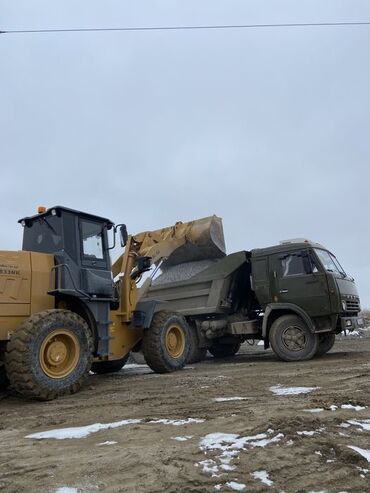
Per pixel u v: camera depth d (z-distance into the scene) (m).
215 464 3.25
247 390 6.34
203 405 5.35
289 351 10.20
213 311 11.35
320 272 10.14
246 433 3.87
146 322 8.91
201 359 11.78
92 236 8.21
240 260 11.22
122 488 2.92
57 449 3.81
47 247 7.79
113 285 8.53
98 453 3.61
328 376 7.27
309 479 3.04
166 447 3.65
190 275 11.92
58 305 7.60
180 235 11.10
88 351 7.07
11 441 4.19
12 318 6.81
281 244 10.89
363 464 3.27
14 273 6.91
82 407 5.76
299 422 4.09
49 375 6.54
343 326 10.08
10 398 6.80
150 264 9.79
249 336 11.67
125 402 5.88
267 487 2.92
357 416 4.40
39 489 2.97
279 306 10.38
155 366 9.10
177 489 2.90
